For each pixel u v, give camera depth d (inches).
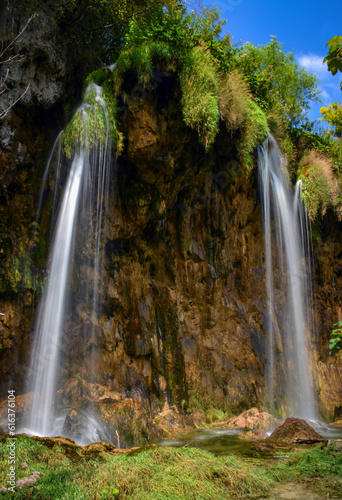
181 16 322.7
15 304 255.4
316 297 446.9
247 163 346.0
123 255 306.8
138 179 305.3
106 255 297.0
